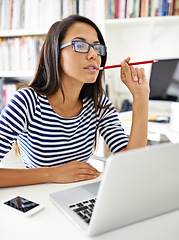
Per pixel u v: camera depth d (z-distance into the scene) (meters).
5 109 0.88
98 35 0.96
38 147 0.95
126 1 1.75
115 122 1.12
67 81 0.93
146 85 1.03
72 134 0.99
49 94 0.94
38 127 0.93
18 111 0.88
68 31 0.87
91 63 0.85
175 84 1.76
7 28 1.85
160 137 1.53
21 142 1.00
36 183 0.77
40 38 1.84
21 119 0.89
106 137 1.12
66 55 0.86
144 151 0.46
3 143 0.85
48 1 1.76
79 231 0.52
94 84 1.06
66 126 0.96
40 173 0.78
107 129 1.12
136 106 1.02
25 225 0.54
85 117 1.06
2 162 1.26
